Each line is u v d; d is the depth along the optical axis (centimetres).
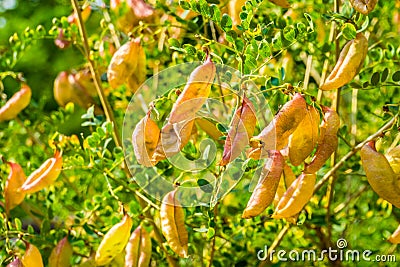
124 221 101
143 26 111
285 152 94
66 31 122
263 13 117
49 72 196
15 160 133
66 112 132
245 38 98
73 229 118
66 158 114
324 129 91
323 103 122
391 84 102
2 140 139
